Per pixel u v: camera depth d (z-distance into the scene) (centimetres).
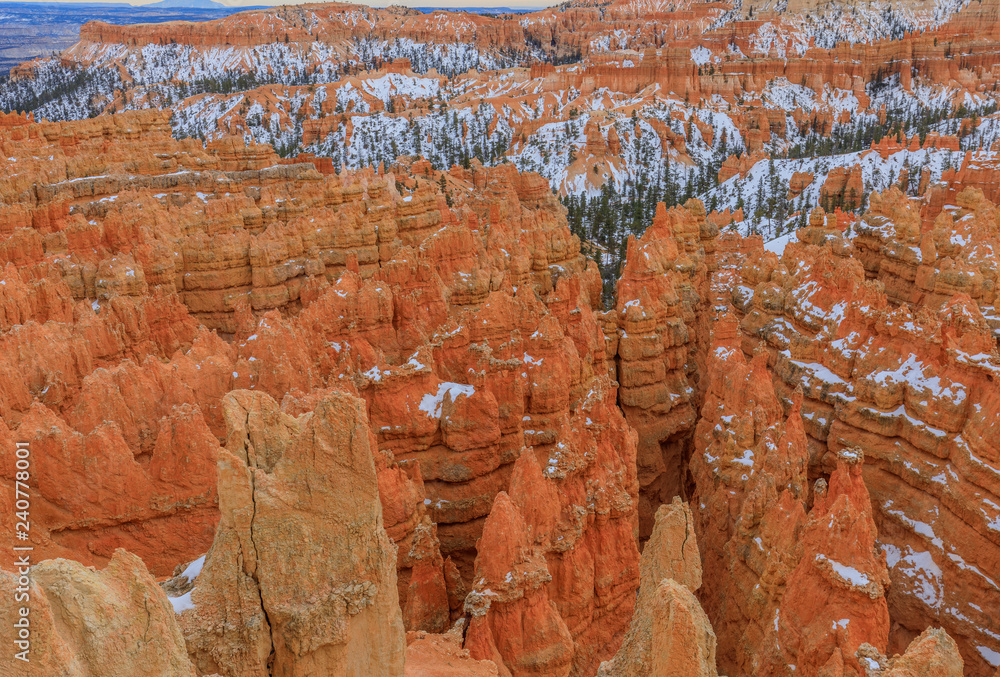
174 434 2427
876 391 3431
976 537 2867
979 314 3231
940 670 1541
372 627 1584
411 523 2764
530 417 3438
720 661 2922
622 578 2664
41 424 2436
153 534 2419
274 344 3331
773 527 2627
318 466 1535
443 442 3272
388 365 3394
